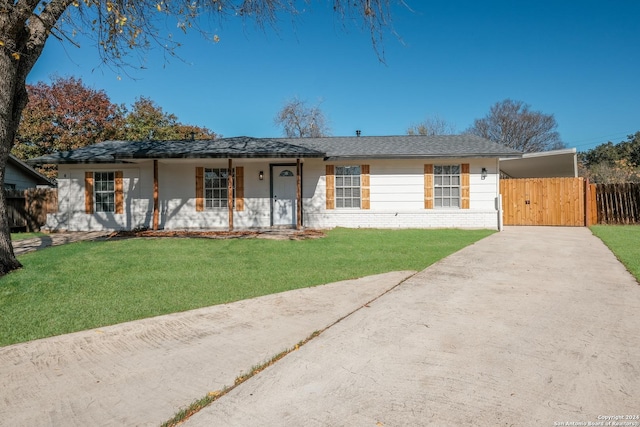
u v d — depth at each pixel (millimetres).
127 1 7270
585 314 4137
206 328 3918
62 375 2936
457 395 2543
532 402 2447
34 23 6699
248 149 12930
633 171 24062
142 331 3852
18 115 6809
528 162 17875
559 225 15117
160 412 2404
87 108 29297
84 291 5383
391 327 3834
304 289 5402
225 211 14133
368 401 2488
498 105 47281
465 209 14039
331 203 14273
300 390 2645
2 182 6504
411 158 13688
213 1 7594
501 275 6094
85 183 14195
